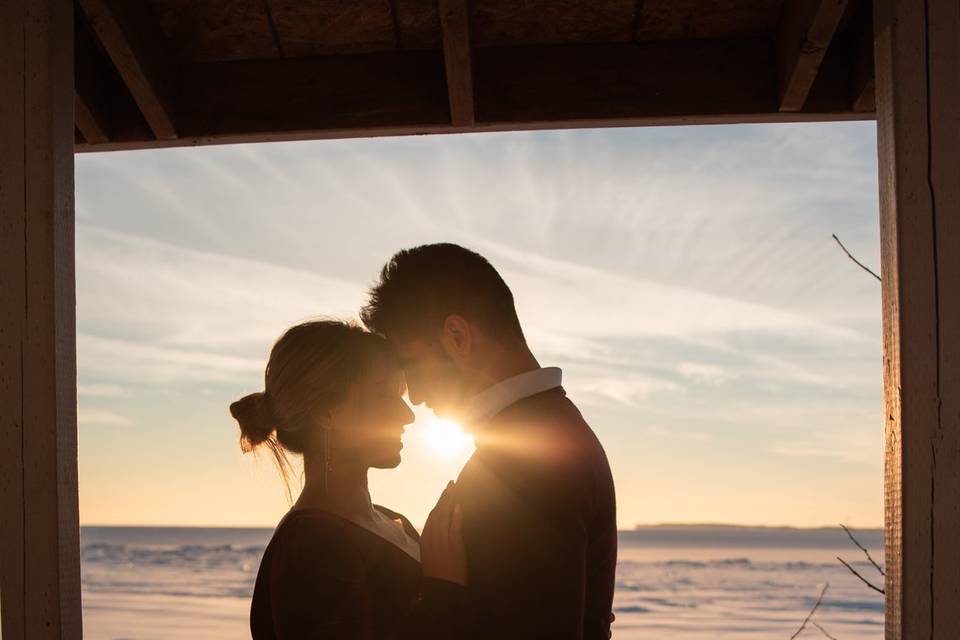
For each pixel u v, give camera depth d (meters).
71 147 2.16
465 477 1.94
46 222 2.05
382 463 2.22
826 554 70.44
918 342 1.92
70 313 2.11
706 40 2.80
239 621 41.56
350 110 2.83
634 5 2.71
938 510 1.89
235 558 62.62
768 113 2.77
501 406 1.98
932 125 1.96
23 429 2.01
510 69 2.81
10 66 2.07
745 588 51.59
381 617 2.08
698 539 87.69
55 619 1.97
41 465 2.00
